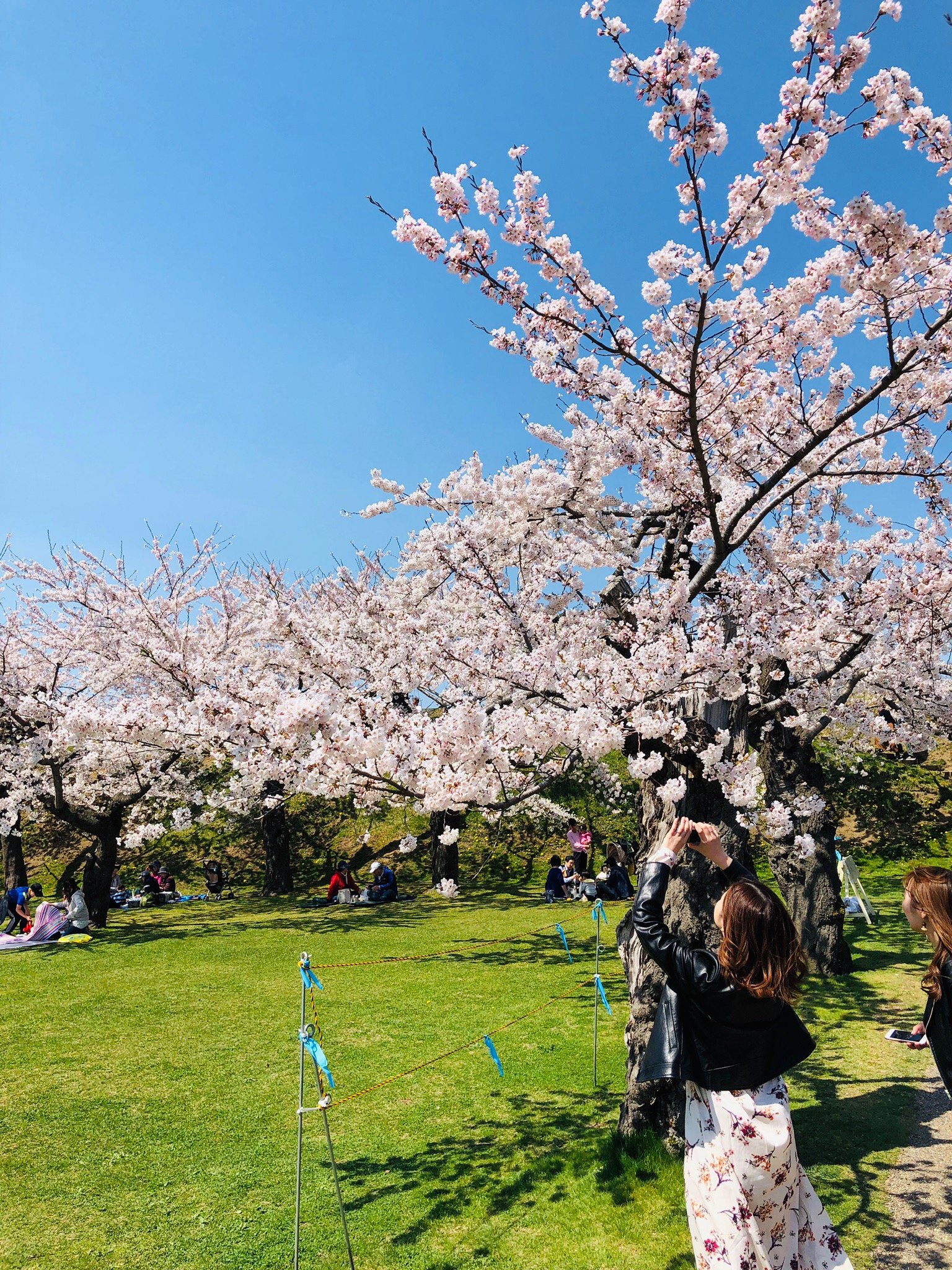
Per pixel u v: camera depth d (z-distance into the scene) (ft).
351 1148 17.01
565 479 22.26
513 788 20.97
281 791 43.52
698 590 18.20
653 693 17.17
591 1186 14.58
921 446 19.29
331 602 51.49
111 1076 21.45
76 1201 15.03
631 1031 16.57
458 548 22.47
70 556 53.93
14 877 58.90
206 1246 13.47
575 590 24.25
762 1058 9.00
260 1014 27.17
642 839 18.43
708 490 16.83
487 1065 21.68
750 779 17.20
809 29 12.44
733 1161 8.79
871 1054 21.61
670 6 12.17
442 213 14.79
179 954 37.76
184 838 71.31
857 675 31.35
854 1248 12.37
